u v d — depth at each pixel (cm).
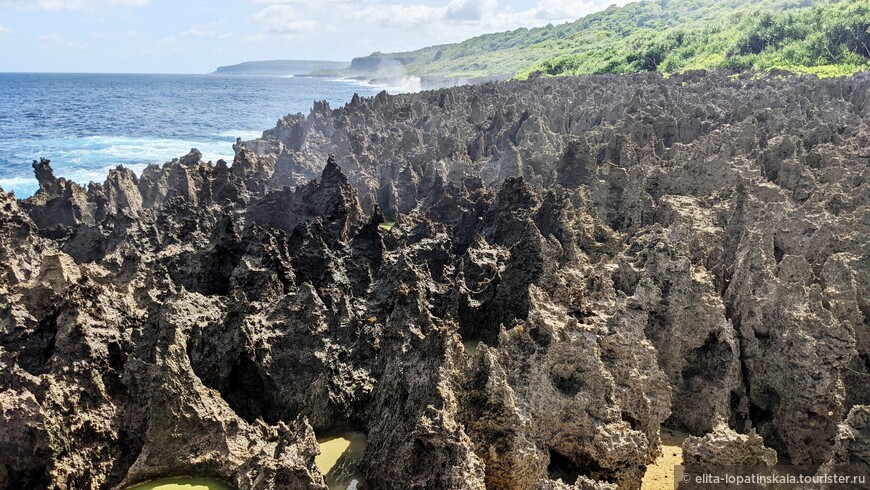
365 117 9000
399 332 2295
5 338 2312
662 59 18612
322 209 4241
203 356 2403
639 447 1930
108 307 2438
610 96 9819
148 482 2041
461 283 3017
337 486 2033
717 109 7581
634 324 2247
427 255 3488
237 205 4766
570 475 2022
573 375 2039
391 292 2809
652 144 5494
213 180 5106
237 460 2047
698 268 2548
